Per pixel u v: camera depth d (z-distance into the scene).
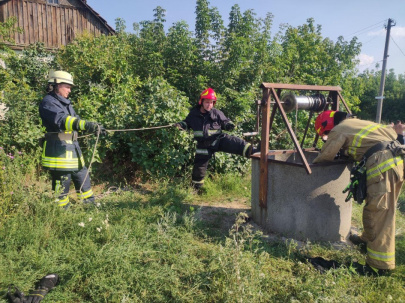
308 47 11.12
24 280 2.71
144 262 3.18
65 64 7.81
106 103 6.24
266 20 9.41
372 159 3.27
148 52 8.27
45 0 14.88
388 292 3.00
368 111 32.00
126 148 5.96
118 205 4.51
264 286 2.95
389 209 3.25
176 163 5.68
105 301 2.63
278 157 4.80
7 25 8.06
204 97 4.91
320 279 2.96
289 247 3.57
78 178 4.41
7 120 5.67
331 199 3.88
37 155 5.36
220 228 4.21
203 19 8.41
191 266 3.13
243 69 8.20
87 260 2.94
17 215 3.52
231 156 6.34
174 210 4.50
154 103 5.71
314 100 4.28
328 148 3.54
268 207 4.11
